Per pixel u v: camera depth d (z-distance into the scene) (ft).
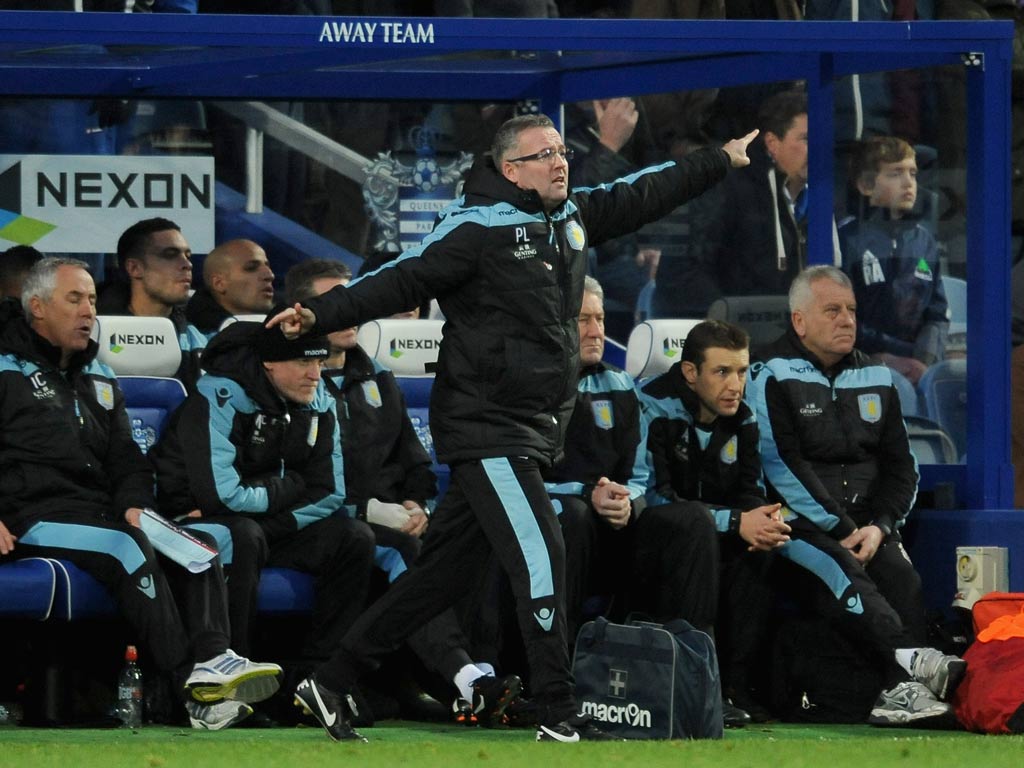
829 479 87.76
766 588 84.99
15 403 80.79
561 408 69.51
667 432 86.99
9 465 80.38
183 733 75.87
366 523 83.25
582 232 69.82
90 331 81.76
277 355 67.41
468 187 69.21
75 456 80.89
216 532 79.61
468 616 82.84
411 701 83.71
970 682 78.48
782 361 88.12
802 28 88.53
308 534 82.33
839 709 84.89
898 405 88.63
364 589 81.97
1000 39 91.30
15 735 74.28
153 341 88.74
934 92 93.71
